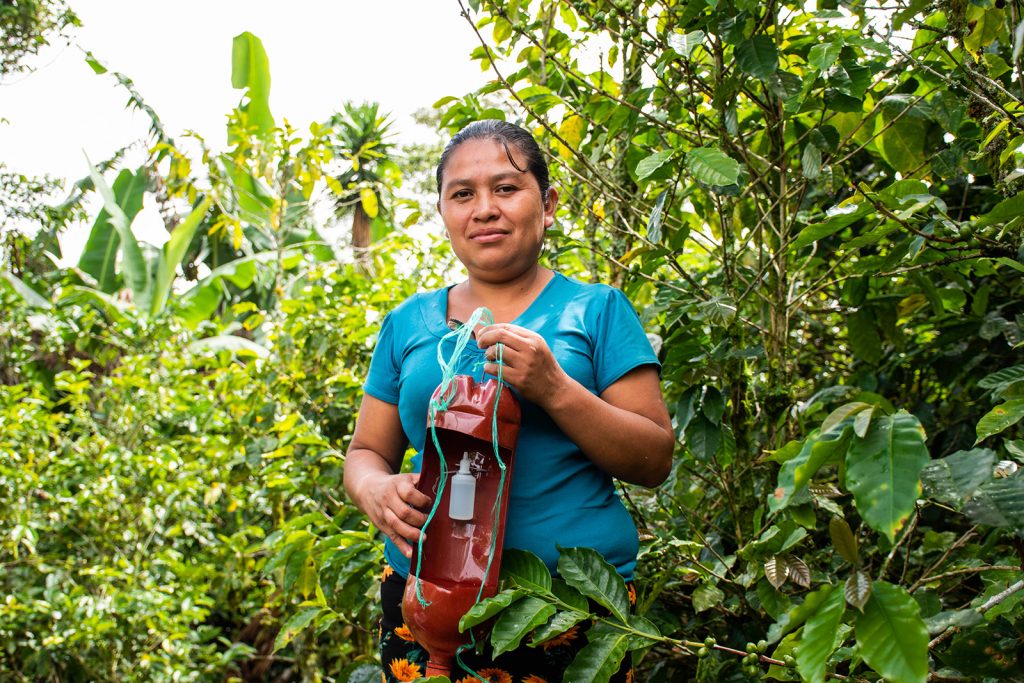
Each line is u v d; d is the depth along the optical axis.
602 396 1.49
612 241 2.51
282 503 3.64
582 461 1.47
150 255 10.45
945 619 1.34
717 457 1.99
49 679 4.02
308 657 3.84
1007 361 2.35
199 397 5.35
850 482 0.98
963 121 2.01
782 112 2.07
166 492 4.70
